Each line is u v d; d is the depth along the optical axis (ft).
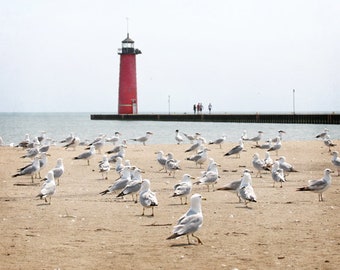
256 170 109.50
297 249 46.24
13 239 50.75
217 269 40.60
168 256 44.42
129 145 173.17
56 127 408.05
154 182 93.15
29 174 91.66
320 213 63.21
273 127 351.87
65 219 60.44
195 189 84.79
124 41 441.68
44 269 41.16
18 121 636.89
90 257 44.39
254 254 44.73
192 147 140.87
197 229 47.34
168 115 456.04
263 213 63.26
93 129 357.20
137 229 55.11
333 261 42.34
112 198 75.97
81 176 101.30
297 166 116.88
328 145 148.56
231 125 388.16
